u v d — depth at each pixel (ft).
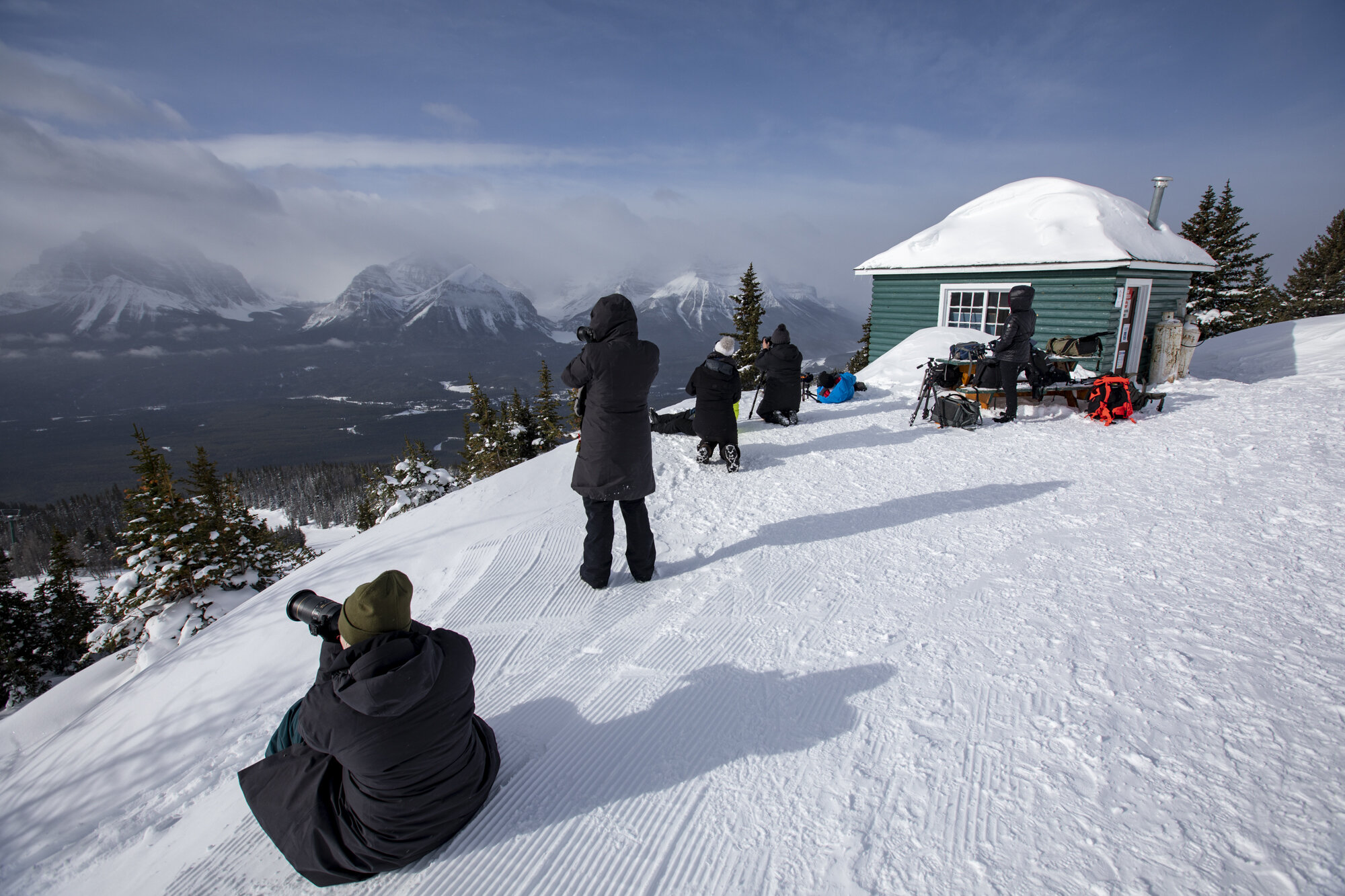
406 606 6.38
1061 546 13.19
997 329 43.39
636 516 12.76
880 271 47.91
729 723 8.46
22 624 89.30
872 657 9.66
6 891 8.59
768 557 13.85
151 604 56.75
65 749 13.08
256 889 6.76
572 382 12.25
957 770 7.20
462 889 6.24
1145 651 9.16
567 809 7.18
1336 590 10.52
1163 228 43.42
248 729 11.06
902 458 20.84
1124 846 5.94
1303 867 5.49
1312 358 35.78
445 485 88.63
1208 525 13.66
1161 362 32.40
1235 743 7.16
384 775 6.13
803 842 6.42
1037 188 46.88
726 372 19.69
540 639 11.17
